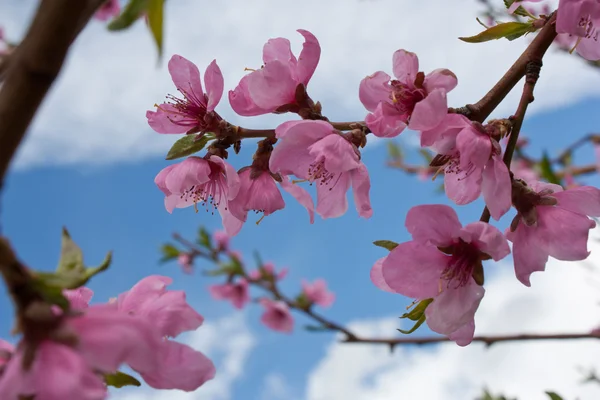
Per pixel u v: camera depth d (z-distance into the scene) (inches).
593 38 13.8
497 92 13.3
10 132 8.3
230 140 13.8
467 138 12.8
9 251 10.1
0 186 8.6
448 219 13.1
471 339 13.3
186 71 13.9
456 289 13.2
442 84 13.1
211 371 11.2
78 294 11.8
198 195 14.1
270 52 13.9
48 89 8.4
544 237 13.2
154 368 10.5
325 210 13.7
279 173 13.7
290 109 13.6
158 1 10.2
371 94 13.4
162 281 11.6
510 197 12.8
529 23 13.9
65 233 10.6
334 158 13.0
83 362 10.2
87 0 8.4
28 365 10.2
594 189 13.2
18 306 10.2
